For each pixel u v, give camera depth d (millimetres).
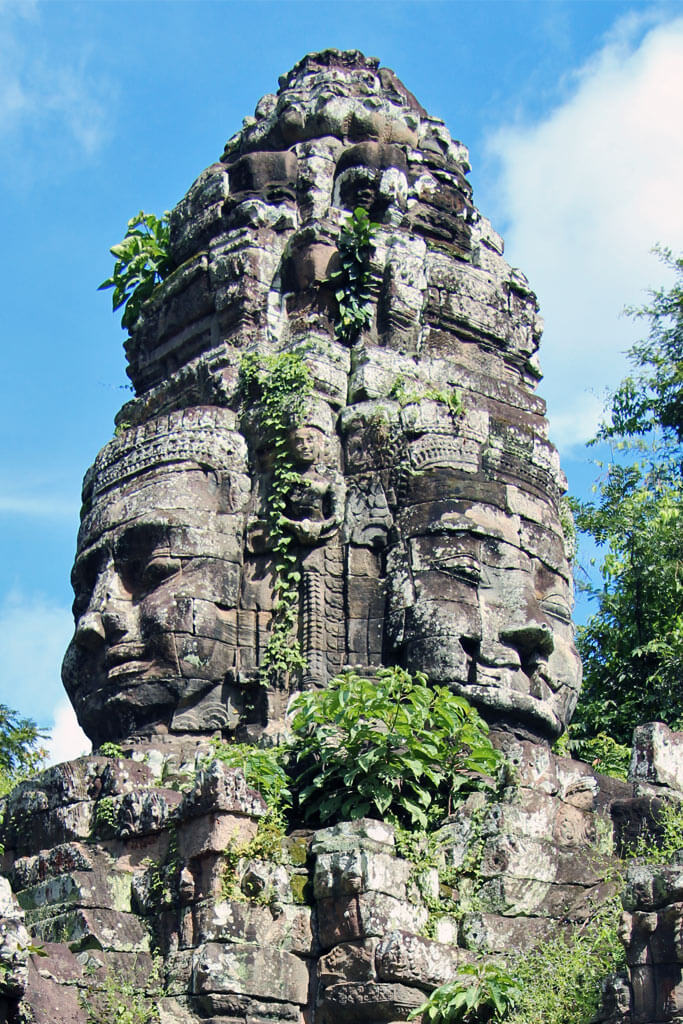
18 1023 12508
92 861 14383
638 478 23484
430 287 18234
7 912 12461
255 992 13266
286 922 13672
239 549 16594
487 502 16578
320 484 16594
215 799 13680
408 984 13273
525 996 13211
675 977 11984
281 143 19094
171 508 16469
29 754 20969
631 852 14719
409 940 13281
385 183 18469
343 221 18344
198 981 13195
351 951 13414
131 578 16594
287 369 16984
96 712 16359
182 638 16000
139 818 14367
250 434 17016
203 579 16266
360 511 16578
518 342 19047
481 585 16219
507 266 19469
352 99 19078
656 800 15008
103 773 15070
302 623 16219
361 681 14695
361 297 17859
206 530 16469
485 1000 13188
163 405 18406
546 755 15016
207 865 13688
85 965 13531
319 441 16734
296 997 13461
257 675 16125
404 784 14703
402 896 13742
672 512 22281
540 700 16125
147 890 14078
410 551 16234
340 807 14383
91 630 16234
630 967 12211
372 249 17938
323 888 13680
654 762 15461
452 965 13555
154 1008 13188
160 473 16750
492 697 15734
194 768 15086
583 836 14883
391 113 19188
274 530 16453
